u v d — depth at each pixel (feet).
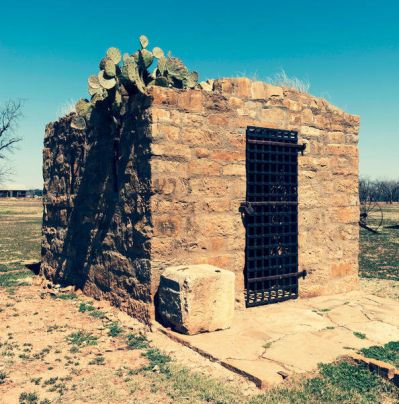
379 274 37.24
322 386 14.87
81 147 29.43
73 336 20.25
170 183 22.04
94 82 25.14
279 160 26.84
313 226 27.71
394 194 197.26
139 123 22.58
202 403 13.88
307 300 26.84
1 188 307.37
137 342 19.27
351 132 29.94
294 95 27.02
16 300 27.07
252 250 25.64
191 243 22.74
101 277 26.27
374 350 18.06
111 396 14.32
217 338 19.15
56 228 33.04
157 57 24.95
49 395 14.38
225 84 24.21
